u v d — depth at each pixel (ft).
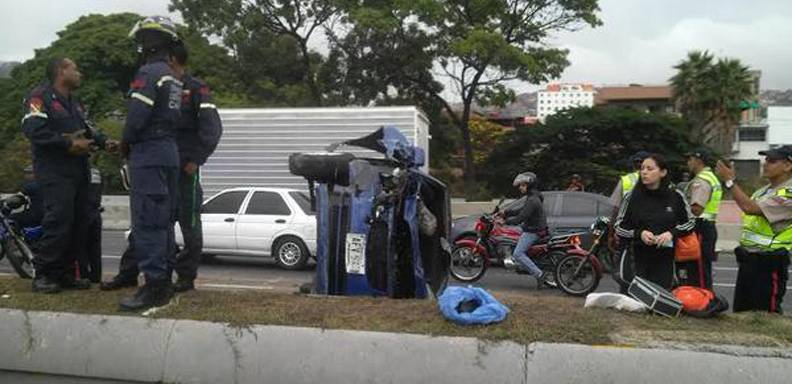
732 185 18.76
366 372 14.48
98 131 19.47
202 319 15.70
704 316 16.58
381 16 98.37
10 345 16.20
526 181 33.68
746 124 180.55
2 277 21.56
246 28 106.63
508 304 17.51
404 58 109.19
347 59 112.88
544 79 105.40
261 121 57.57
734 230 61.36
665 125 112.47
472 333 14.69
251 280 32.09
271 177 57.47
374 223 19.35
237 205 41.83
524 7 102.99
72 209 18.54
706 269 24.82
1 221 26.96
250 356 15.03
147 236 16.46
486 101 108.99
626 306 16.93
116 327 15.78
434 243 20.97
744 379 13.32
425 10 97.30
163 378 15.34
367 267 19.33
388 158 20.49
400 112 55.31
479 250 36.32
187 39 109.50
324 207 19.85
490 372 14.05
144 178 16.19
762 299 18.74
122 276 18.98
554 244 33.71
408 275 19.36
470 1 101.65
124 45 109.70
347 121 56.08
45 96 17.88
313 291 20.45
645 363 13.60
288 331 15.02
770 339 14.65
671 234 17.72
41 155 18.13
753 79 142.61
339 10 105.60
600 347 13.89
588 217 41.98
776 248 18.39
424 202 21.08
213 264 42.86
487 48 95.14
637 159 23.81
